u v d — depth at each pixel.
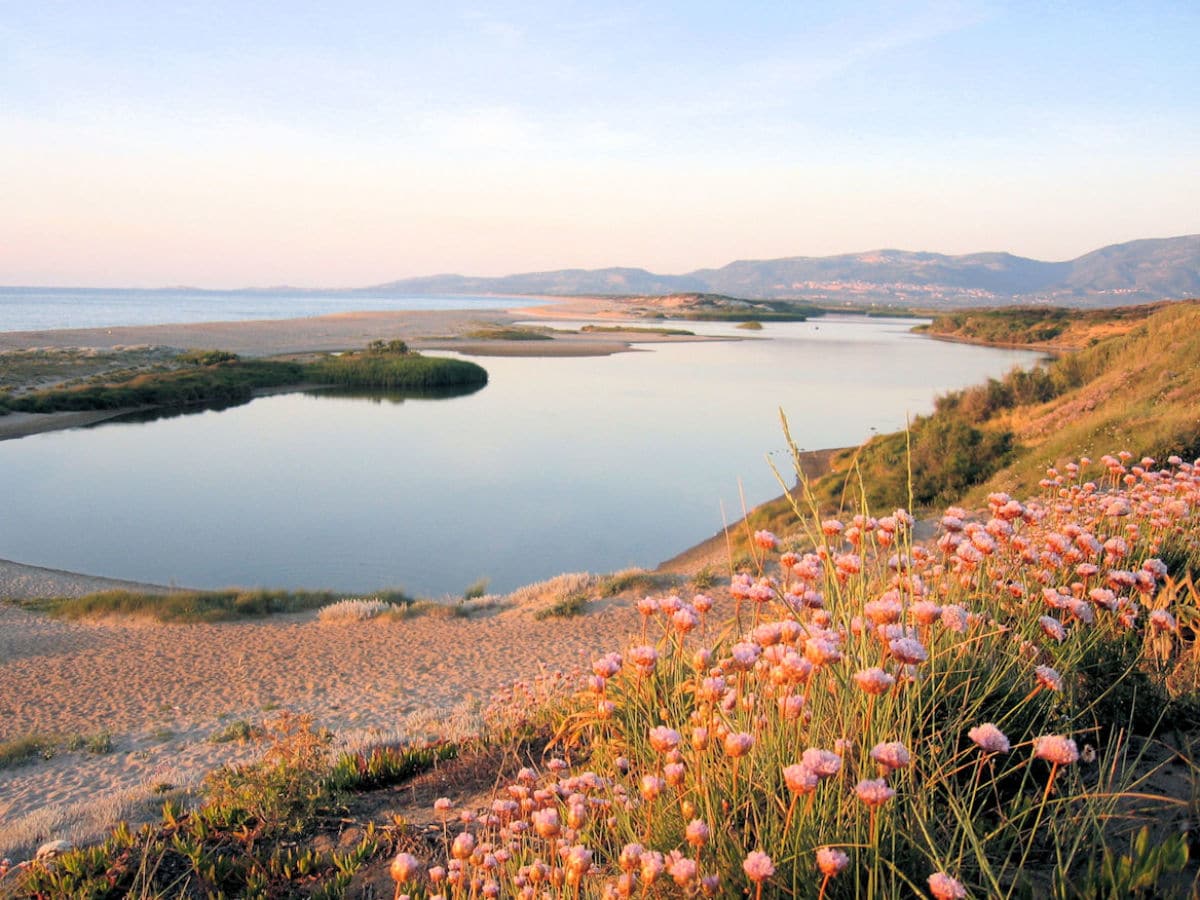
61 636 19.38
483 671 14.78
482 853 2.84
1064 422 22.77
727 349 113.94
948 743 2.85
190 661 16.89
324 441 50.28
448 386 74.81
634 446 47.06
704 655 2.94
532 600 20.16
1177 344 24.48
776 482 37.19
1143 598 3.83
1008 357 98.62
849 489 23.12
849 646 2.93
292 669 15.91
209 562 28.81
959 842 2.44
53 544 30.88
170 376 68.62
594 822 2.99
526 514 33.75
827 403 59.34
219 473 42.06
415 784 5.37
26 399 58.59
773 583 3.41
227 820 4.60
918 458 22.97
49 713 13.83
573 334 138.50
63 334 111.00
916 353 106.31
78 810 6.40
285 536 31.66
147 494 38.03
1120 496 5.21
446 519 33.38
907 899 2.25
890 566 3.63
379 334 126.19
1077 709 3.09
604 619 17.50
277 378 72.94
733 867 2.32
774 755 2.64
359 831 4.45
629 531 31.16
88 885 3.94
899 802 2.48
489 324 159.38
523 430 52.78
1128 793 2.40
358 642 17.61
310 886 3.87
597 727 4.25
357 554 29.36
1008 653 3.26
